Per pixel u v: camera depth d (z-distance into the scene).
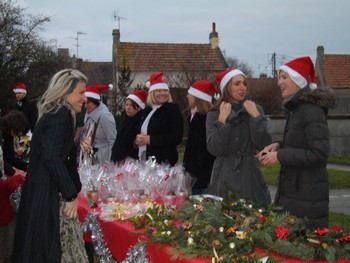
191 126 4.95
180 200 3.81
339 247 2.52
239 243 2.52
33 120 9.86
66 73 3.53
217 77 4.28
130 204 3.70
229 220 2.78
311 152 3.16
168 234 2.78
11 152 5.60
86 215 3.77
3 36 22.52
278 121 15.52
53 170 3.21
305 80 3.42
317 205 3.25
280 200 3.40
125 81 18.05
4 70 22.31
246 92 4.20
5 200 4.98
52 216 3.27
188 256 2.47
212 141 3.91
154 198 3.93
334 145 15.52
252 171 3.98
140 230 3.11
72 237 3.42
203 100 4.88
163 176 3.94
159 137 5.12
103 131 6.25
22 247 3.27
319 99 3.21
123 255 3.20
